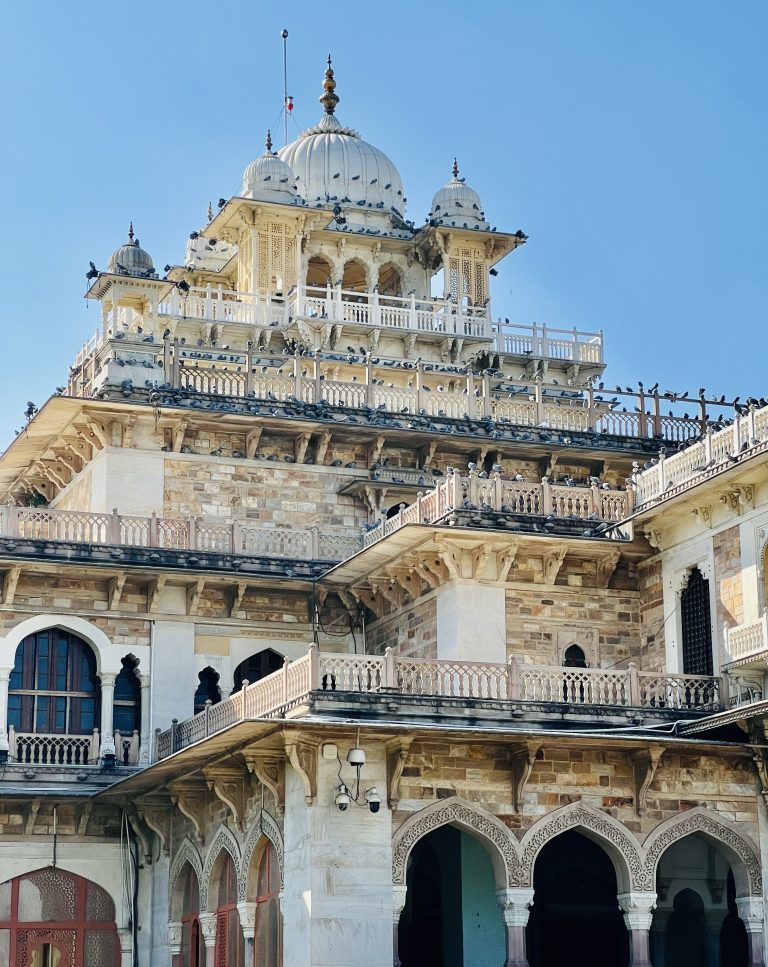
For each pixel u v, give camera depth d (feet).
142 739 151.02
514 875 122.72
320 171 200.13
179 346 167.02
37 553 149.18
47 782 147.23
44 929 147.33
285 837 123.85
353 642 157.89
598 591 145.18
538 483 154.20
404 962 136.77
